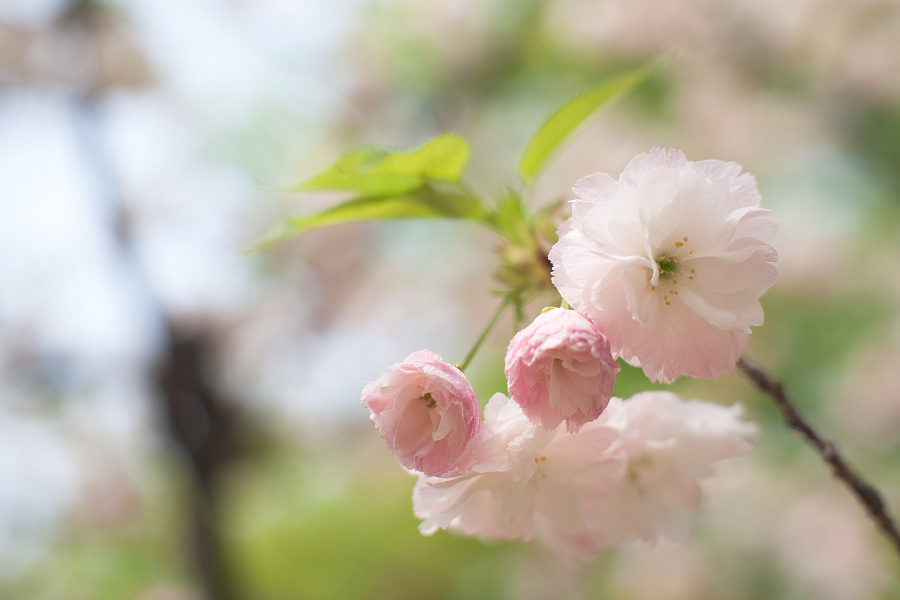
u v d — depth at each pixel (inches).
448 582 265.0
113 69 217.0
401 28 240.2
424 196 56.9
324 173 52.4
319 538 282.8
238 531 260.1
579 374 40.7
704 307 42.6
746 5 204.7
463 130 236.4
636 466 55.2
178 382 230.5
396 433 42.9
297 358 262.8
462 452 41.5
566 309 42.9
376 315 257.9
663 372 42.7
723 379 186.4
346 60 246.7
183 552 245.4
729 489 195.0
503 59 233.6
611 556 216.5
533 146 61.6
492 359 200.1
